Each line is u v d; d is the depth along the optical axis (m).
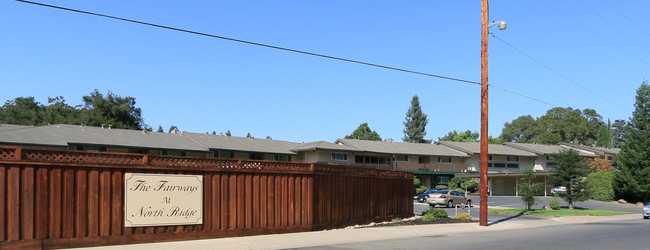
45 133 40.81
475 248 15.16
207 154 50.19
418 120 118.06
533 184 35.53
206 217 16.36
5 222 12.75
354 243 16.42
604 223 27.09
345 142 64.06
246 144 55.12
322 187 20.03
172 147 46.44
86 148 42.03
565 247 15.43
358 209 22.38
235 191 17.12
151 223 15.14
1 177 12.76
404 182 26.48
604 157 73.81
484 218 23.47
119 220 14.59
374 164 63.38
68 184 13.80
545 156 75.44
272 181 18.19
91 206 14.12
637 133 47.12
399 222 23.77
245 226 17.28
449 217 27.12
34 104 70.38
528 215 32.00
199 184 16.23
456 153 70.69
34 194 13.22
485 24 23.66
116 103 65.50
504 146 77.56
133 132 49.34
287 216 18.52
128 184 14.81
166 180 15.54
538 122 116.88
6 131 38.94
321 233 18.70
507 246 15.68
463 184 61.69
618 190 47.72
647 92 47.66
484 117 23.80
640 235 19.44
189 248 14.23
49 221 13.41
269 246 15.21
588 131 107.44
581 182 36.56
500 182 64.31
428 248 15.15
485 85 23.69
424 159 68.88
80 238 13.85
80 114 63.25
